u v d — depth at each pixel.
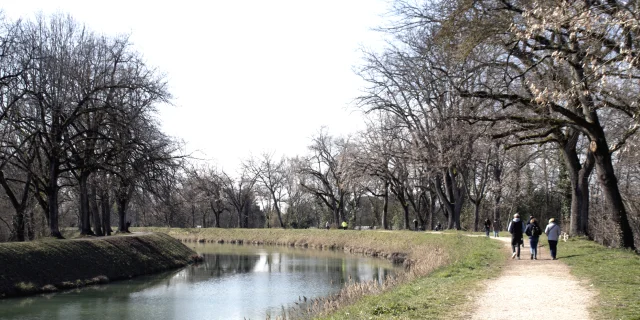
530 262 20.55
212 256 47.09
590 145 21.56
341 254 47.34
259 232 68.62
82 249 30.42
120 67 35.88
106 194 39.78
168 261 37.91
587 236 26.91
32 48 31.38
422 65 30.50
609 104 17.45
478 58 20.80
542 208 63.06
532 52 19.34
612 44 13.06
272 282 30.28
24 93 30.34
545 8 13.30
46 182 35.97
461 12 18.34
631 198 39.94
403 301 12.42
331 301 17.08
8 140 31.73
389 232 49.53
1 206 42.09
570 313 10.52
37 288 24.83
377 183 62.66
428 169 43.72
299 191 92.88
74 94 33.31
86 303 23.19
